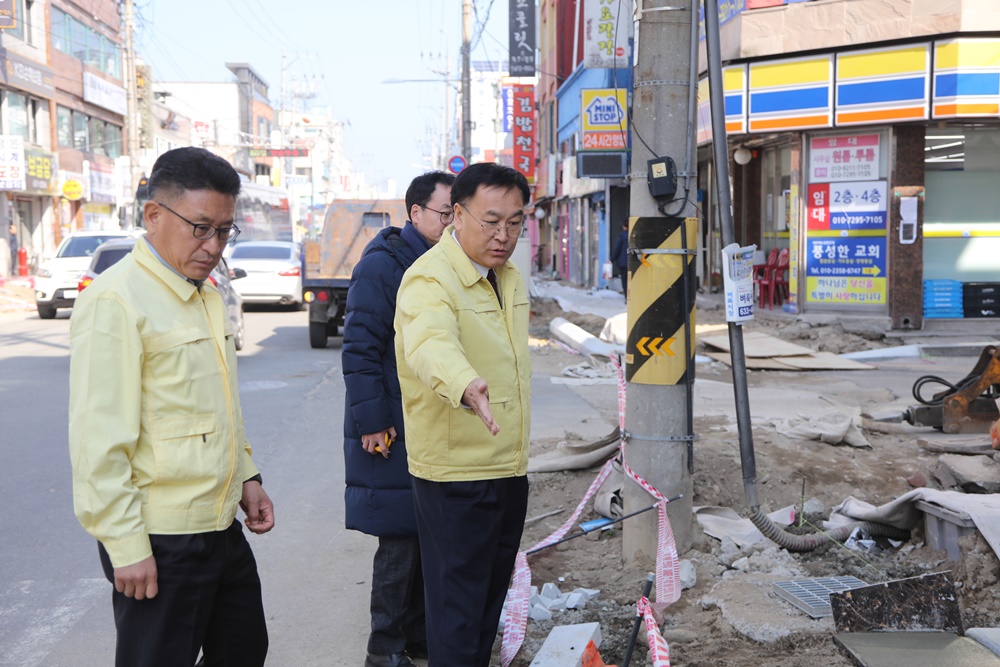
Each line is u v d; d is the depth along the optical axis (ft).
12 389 37.11
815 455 22.89
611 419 29.35
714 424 27.32
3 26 100.22
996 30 43.96
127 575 8.34
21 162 105.60
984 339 46.37
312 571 17.56
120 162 139.03
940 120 46.14
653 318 16.11
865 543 17.29
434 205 13.12
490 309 11.02
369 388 12.66
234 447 9.30
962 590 14.65
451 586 10.93
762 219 59.36
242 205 122.42
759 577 15.52
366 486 12.95
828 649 13.10
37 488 23.20
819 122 48.67
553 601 14.93
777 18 49.19
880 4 46.01
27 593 16.69
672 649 13.38
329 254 50.55
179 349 8.75
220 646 9.78
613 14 55.36
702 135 55.47
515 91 110.83
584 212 102.01
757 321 52.29
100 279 8.69
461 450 10.80
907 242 47.70
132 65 108.68
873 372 39.19
